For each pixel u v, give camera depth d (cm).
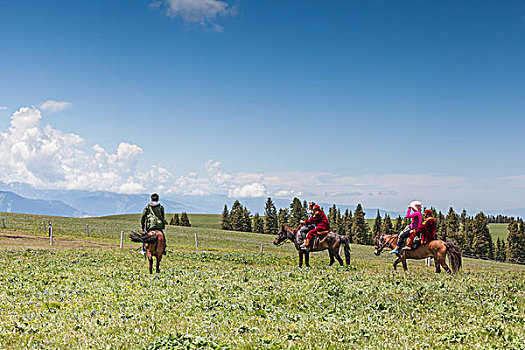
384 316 986
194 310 1083
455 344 764
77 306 1130
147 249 1930
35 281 1591
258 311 1054
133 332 872
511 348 724
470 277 1858
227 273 1877
